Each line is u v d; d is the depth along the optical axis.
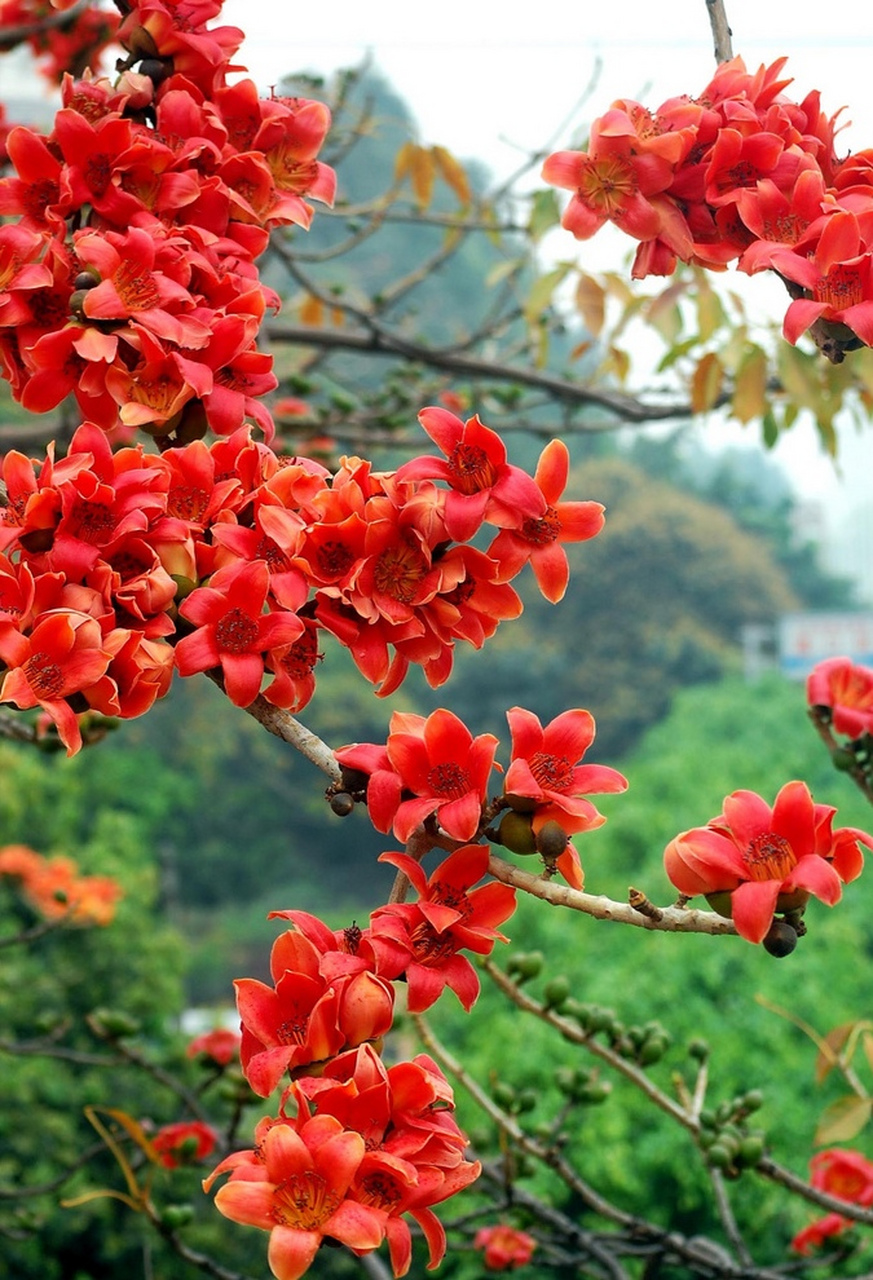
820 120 2.26
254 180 2.31
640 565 45.34
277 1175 1.75
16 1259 10.28
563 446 1.98
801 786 1.89
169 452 2.04
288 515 1.97
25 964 12.35
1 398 8.33
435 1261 1.80
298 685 2.02
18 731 3.05
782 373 3.42
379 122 4.59
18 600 1.93
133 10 2.36
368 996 1.83
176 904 30.72
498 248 4.91
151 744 31.58
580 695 43.22
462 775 1.92
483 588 1.99
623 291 3.72
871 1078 11.27
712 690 37.47
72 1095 11.42
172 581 1.95
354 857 38.22
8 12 2.83
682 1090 3.06
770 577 47.81
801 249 2.15
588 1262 3.40
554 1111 10.20
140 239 2.14
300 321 5.14
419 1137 1.79
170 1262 9.97
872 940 15.17
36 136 2.22
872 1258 7.12
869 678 2.64
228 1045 3.56
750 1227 9.66
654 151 2.19
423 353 4.29
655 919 1.87
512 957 2.92
